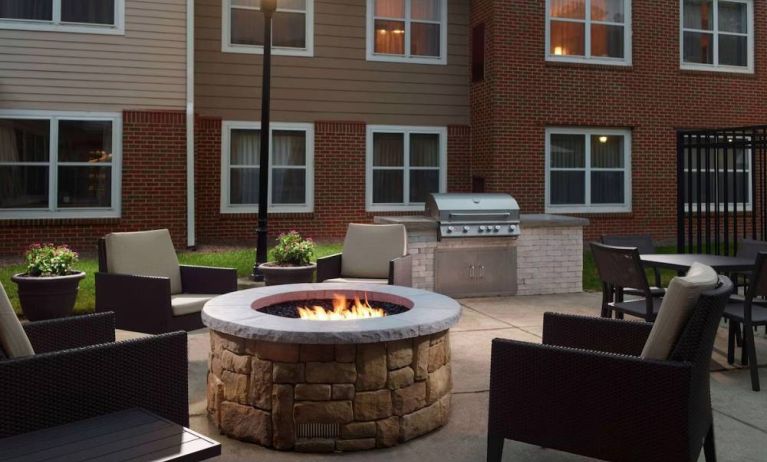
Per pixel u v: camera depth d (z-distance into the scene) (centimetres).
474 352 580
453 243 857
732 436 387
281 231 1384
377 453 363
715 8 1555
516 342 316
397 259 671
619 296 598
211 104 1341
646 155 1487
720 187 1527
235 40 1364
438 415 399
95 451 222
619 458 292
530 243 895
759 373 518
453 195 877
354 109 1425
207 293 618
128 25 1213
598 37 1458
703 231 1529
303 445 362
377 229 754
